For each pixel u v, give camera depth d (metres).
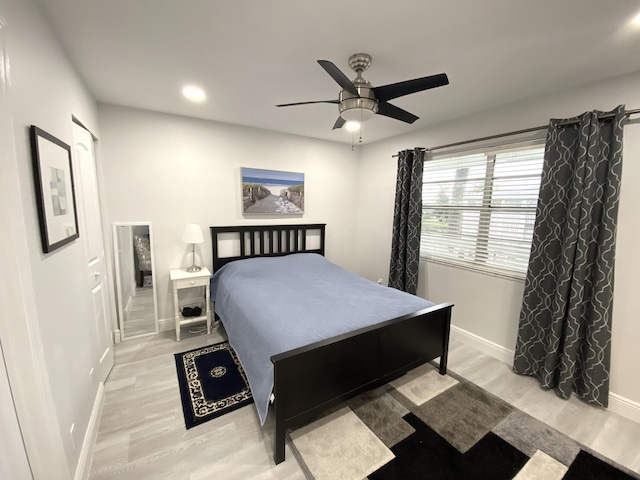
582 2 1.25
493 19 1.38
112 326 2.73
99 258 2.26
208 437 1.72
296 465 1.55
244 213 3.45
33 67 1.19
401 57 1.74
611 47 1.60
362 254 4.30
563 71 1.88
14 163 0.98
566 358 2.07
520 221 2.52
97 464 1.53
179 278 2.85
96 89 2.25
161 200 2.97
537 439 1.74
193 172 3.10
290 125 3.24
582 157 1.97
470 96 2.33
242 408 1.97
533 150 2.39
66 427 1.30
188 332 3.07
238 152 3.32
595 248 1.99
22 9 1.10
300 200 3.80
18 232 0.99
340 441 1.70
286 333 1.71
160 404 1.99
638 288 1.88
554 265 2.20
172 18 1.40
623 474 1.53
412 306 2.19
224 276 3.03
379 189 3.95
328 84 2.16
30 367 1.04
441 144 3.08
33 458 1.09
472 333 2.91
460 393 2.16
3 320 0.98
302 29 1.48
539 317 2.29
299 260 3.46
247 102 2.54
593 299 1.98
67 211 1.48
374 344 1.86
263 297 2.32
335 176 4.09
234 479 1.47
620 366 1.97
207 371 2.37
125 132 2.73
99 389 1.93
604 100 1.97
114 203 2.74
